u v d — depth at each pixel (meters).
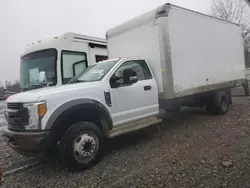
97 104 4.33
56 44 7.09
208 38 6.98
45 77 7.09
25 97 3.94
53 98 3.85
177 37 5.76
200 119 7.26
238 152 4.09
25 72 7.67
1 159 5.08
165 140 5.32
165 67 5.46
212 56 7.14
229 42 8.12
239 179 3.12
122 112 4.82
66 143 3.89
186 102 6.93
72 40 7.56
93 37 8.34
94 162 4.17
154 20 5.59
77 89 4.18
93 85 4.43
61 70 7.08
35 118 3.72
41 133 3.67
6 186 3.70
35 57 7.43
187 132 5.82
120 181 3.43
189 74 6.14
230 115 7.53
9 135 4.00
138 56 6.07
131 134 6.12
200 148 4.50
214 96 7.54
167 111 8.15
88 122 4.21
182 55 5.91
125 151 4.82
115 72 4.93
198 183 3.12
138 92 5.14
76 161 3.94
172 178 3.33
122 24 6.49
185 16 6.07
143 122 5.29
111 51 6.90
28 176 4.03
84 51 7.93
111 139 5.82
